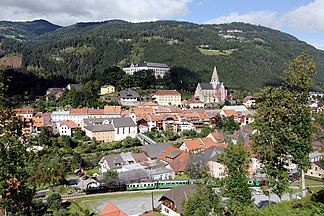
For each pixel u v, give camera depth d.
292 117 43.31
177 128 156.50
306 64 43.09
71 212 70.50
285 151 45.06
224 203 50.03
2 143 21.08
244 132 122.12
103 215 55.25
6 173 21.12
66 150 120.44
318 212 34.09
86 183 94.12
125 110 176.75
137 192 83.69
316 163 92.69
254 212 38.22
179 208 61.53
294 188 80.00
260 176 88.31
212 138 127.06
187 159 100.44
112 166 102.31
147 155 113.00
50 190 84.94
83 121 152.75
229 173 45.94
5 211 22.02
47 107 192.75
